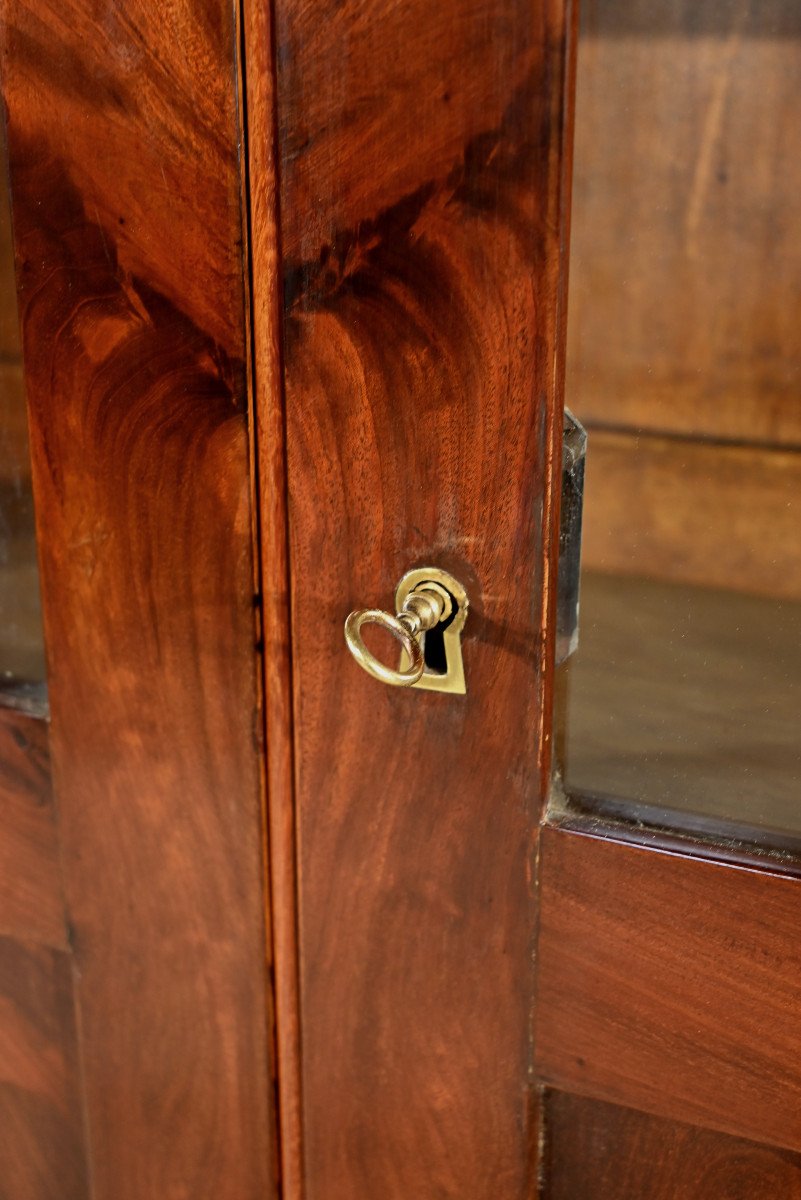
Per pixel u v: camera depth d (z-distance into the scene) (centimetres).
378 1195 64
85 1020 68
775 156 48
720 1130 55
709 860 52
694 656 53
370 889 58
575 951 55
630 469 52
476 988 58
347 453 52
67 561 59
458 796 55
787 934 51
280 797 59
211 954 63
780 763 52
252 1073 65
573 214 48
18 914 68
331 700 56
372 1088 62
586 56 46
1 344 58
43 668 63
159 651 59
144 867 63
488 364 48
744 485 51
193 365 53
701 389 51
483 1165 61
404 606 51
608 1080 57
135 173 51
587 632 54
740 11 46
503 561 51
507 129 45
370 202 48
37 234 54
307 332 51
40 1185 75
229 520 55
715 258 49
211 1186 68
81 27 50
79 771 63
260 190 49
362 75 47
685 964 53
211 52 48
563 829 54
